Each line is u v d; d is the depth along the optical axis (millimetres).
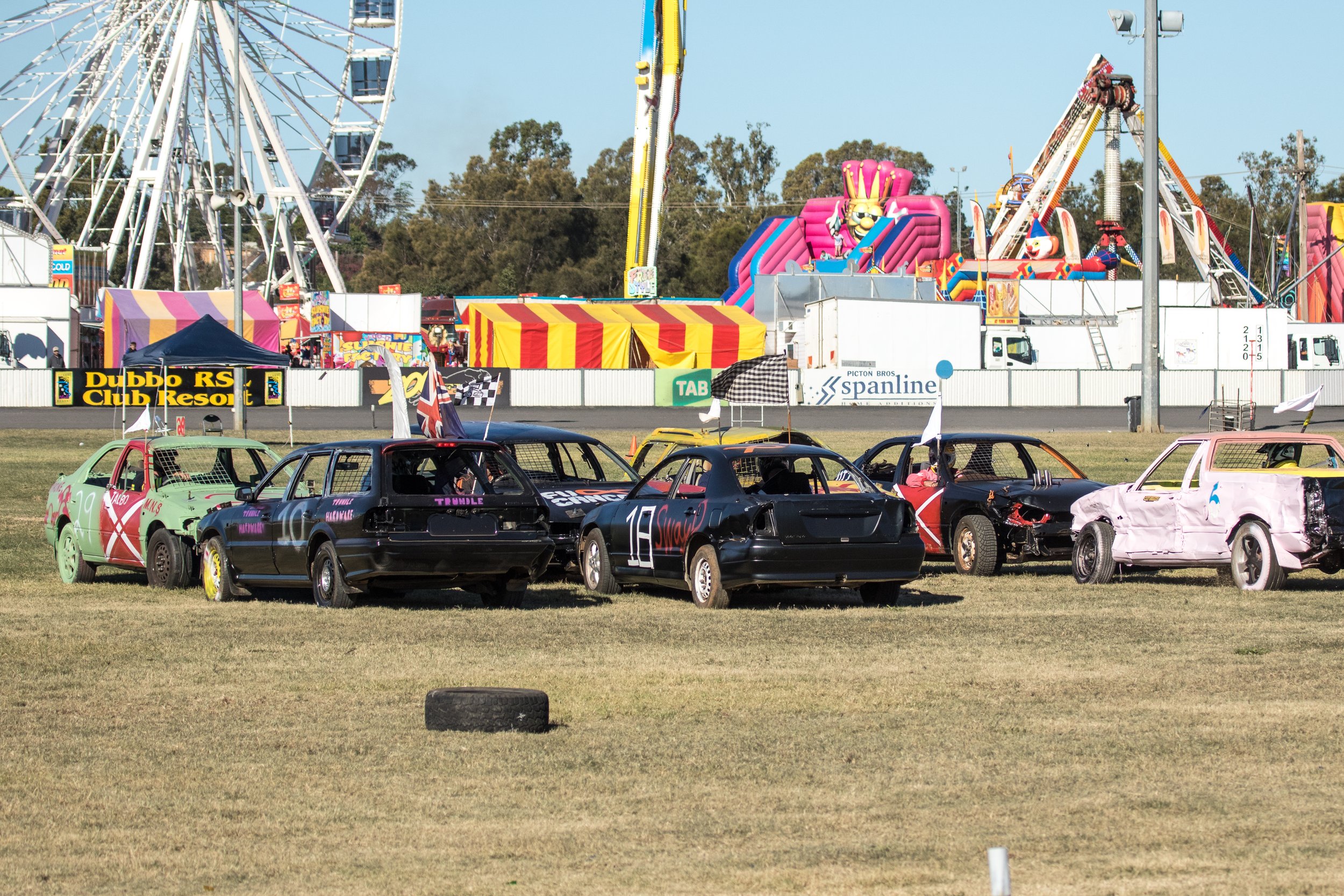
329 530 27094
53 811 13844
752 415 115938
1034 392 133125
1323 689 19109
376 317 164875
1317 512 28312
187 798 14242
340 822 13469
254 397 118438
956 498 34188
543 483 35469
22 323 136375
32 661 21688
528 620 26062
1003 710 18062
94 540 32969
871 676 20469
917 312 136250
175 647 22953
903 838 12773
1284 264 170500
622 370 126000
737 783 14742
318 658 21984
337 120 176500
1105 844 12516
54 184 166750
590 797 14242
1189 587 30547
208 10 161375
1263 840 12578
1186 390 131875
